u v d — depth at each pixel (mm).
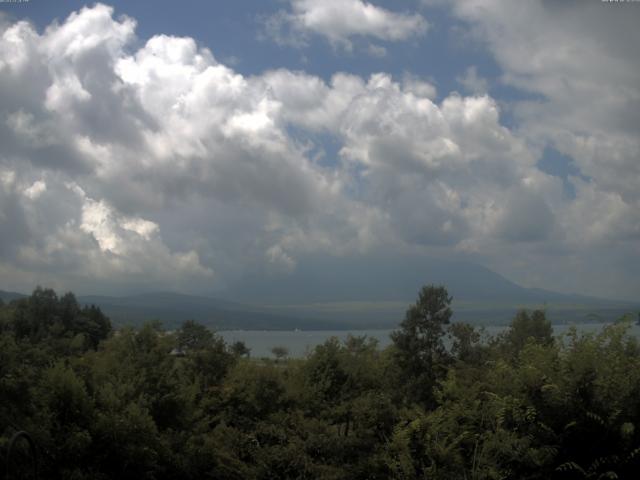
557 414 8602
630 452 8305
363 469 10898
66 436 10391
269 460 11656
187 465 11820
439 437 9977
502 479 8484
